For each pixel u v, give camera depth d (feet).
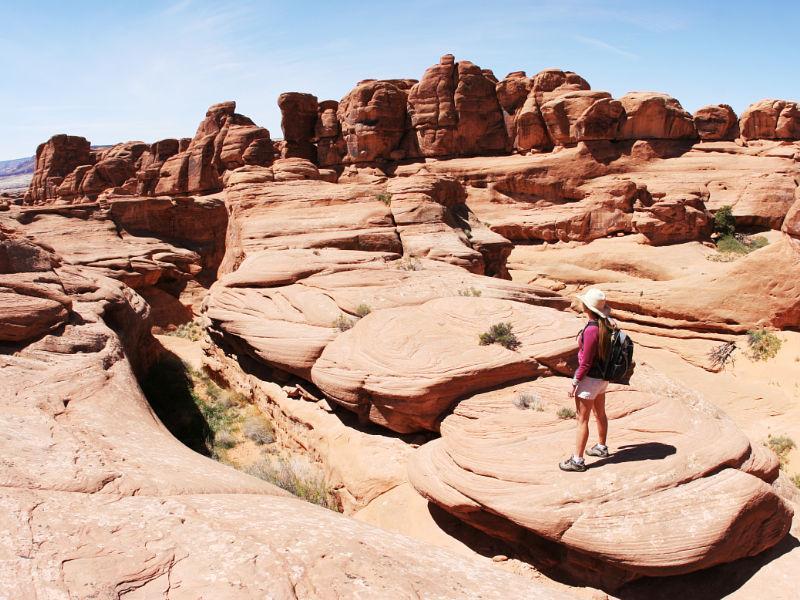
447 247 82.94
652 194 141.38
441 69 162.09
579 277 120.67
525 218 142.92
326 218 88.43
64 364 33.88
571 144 153.89
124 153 220.23
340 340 44.62
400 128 168.14
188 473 19.39
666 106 151.94
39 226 101.09
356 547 14.15
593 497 22.77
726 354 78.89
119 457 19.52
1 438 18.51
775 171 139.44
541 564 25.25
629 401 29.55
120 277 95.66
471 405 34.40
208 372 64.34
